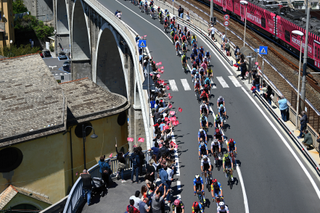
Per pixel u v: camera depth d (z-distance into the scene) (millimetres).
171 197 44125
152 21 123875
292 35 88188
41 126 71438
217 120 56844
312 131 54281
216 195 41906
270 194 44688
